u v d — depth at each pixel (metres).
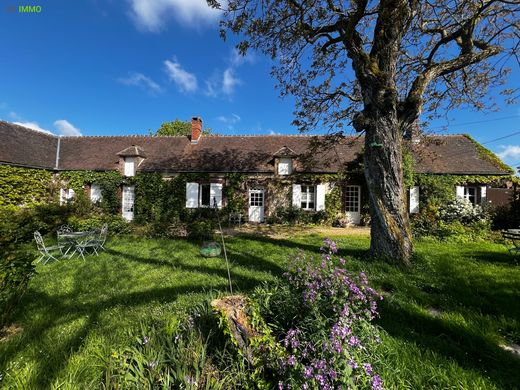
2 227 8.09
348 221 14.90
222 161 16.23
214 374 2.11
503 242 9.07
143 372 2.08
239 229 13.00
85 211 13.32
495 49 6.85
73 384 2.19
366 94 6.89
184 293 4.38
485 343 2.90
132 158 16.23
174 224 11.84
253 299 2.73
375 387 1.81
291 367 1.92
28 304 4.01
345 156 16.16
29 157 15.67
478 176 14.00
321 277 2.56
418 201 14.26
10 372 2.38
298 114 9.93
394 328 3.16
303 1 7.08
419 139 12.67
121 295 4.39
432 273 5.43
